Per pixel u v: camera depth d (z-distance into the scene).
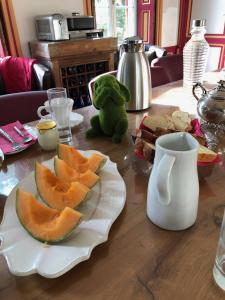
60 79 2.38
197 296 0.32
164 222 0.41
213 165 0.57
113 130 0.75
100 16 3.02
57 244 0.37
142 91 0.93
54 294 0.33
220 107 0.71
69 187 0.48
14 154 0.70
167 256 0.37
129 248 0.39
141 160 0.62
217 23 3.23
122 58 0.91
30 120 1.08
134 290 0.33
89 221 0.42
